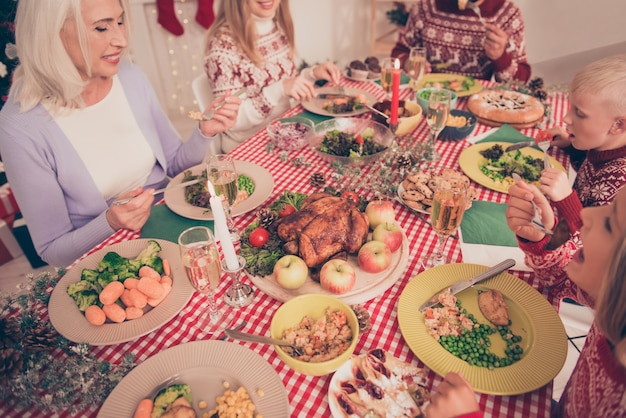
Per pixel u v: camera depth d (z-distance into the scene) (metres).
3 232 3.50
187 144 2.42
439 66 3.17
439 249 1.52
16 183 1.89
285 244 1.45
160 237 1.67
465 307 1.32
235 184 1.62
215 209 1.19
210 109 2.27
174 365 1.17
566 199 1.41
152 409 1.05
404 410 1.03
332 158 2.02
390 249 1.47
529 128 2.32
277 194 1.91
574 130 1.63
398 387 1.08
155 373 1.15
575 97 1.55
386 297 1.40
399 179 1.91
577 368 1.10
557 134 2.13
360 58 6.38
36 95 1.88
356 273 1.42
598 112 1.50
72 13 1.67
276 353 1.24
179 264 1.49
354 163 2.02
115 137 2.15
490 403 1.07
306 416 1.08
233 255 1.28
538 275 1.42
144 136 2.29
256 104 2.86
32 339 1.24
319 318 1.25
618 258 0.74
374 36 5.88
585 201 1.70
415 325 1.26
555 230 1.39
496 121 2.34
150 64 5.36
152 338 1.30
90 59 1.81
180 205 1.81
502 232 1.62
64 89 1.84
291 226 1.46
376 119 2.30
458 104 2.61
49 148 1.93
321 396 1.12
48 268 3.49
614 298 0.76
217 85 2.83
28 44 1.71
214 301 1.42
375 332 1.28
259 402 1.07
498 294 1.31
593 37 5.46
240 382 1.12
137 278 1.39
